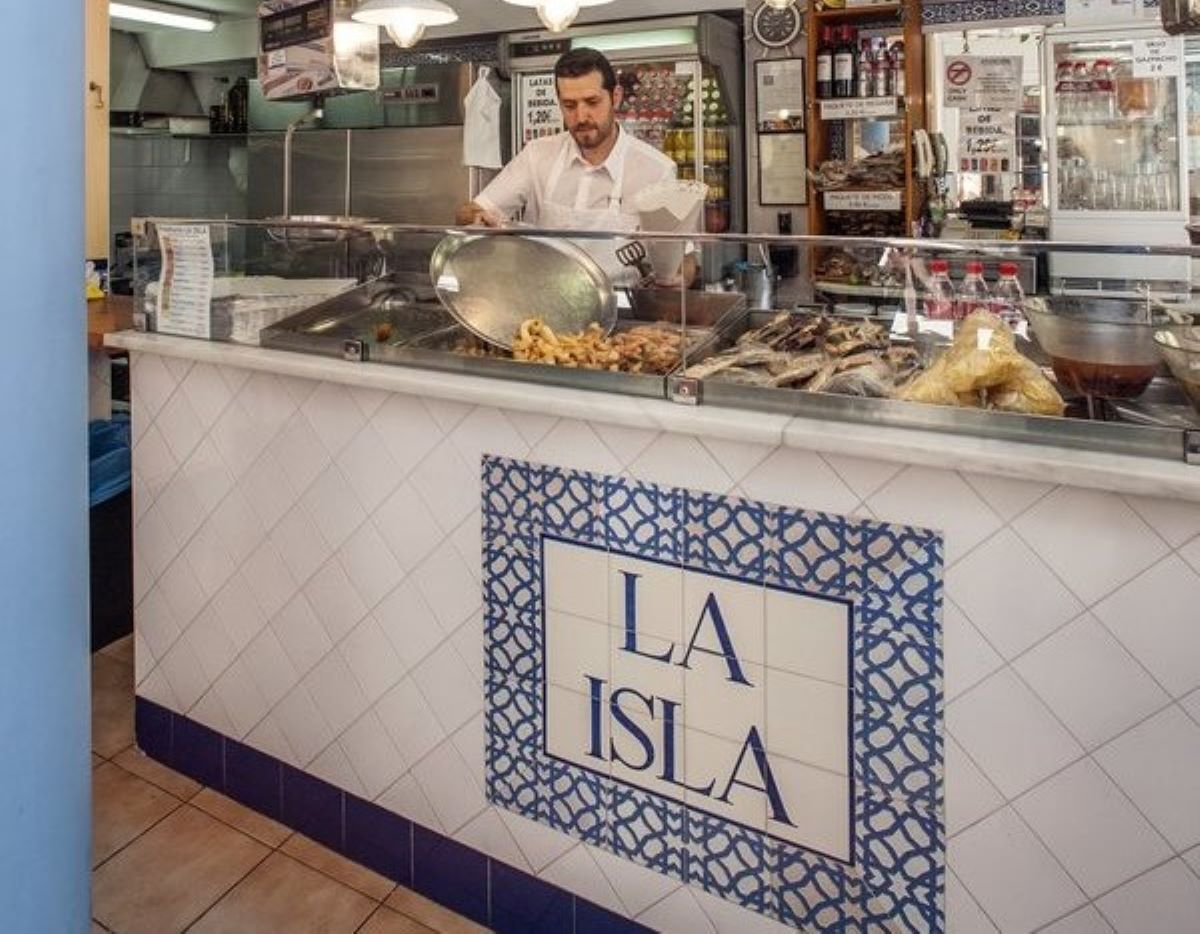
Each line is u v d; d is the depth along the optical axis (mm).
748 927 1754
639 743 1836
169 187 7402
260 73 3598
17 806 1029
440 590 2064
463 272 2129
